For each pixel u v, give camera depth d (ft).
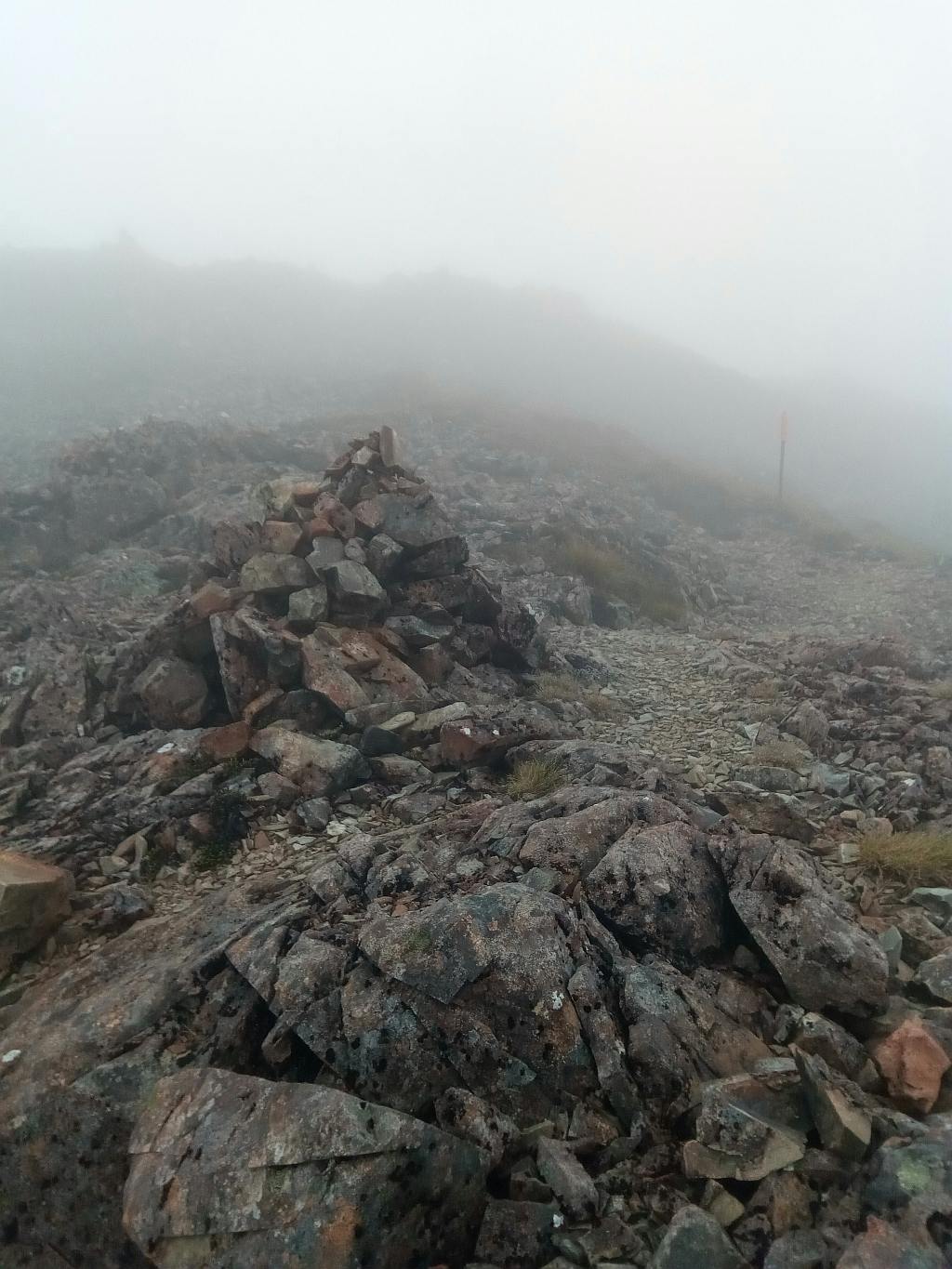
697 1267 10.06
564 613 62.85
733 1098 12.47
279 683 32.50
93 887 22.97
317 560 36.73
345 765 27.89
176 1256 10.73
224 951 16.44
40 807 27.30
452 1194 11.41
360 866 20.11
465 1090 13.11
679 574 83.87
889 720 34.24
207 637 34.42
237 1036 14.61
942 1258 9.64
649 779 25.00
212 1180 11.18
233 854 24.75
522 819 21.83
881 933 17.71
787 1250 10.28
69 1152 12.98
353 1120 11.59
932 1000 15.28
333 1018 14.23
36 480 95.76
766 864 17.10
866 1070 13.35
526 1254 10.95
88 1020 15.11
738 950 16.61
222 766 28.63
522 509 91.45
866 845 21.48
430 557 40.83
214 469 88.69
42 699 34.30
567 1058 13.65
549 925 15.55
